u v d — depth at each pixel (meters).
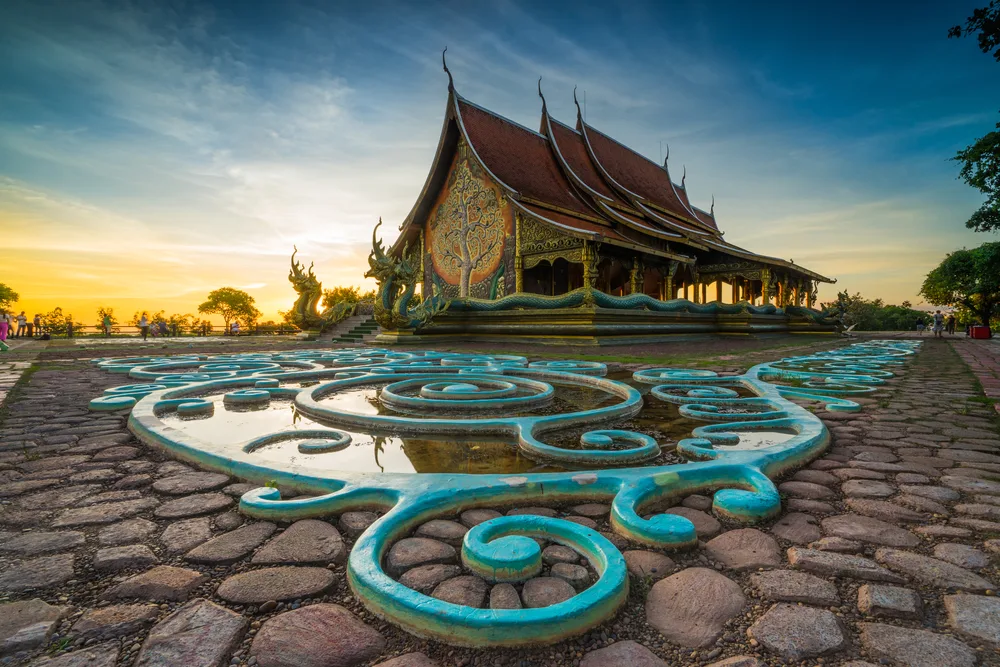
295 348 13.70
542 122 21.45
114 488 2.58
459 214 18.62
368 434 3.88
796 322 23.67
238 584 1.68
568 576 1.74
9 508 2.31
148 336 29.20
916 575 1.74
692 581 1.70
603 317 14.09
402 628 1.46
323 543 1.98
